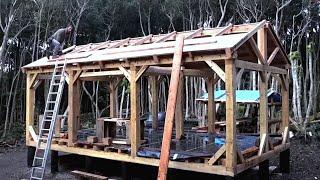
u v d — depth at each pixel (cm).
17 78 1764
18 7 1599
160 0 2000
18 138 1520
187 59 662
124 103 2081
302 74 1934
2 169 970
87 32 2042
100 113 2038
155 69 874
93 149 817
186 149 759
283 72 877
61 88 812
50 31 1772
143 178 836
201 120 1620
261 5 1853
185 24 2061
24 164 1034
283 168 904
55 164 903
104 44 1009
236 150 623
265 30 772
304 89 1867
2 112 1792
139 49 802
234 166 609
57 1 1739
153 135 982
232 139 609
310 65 1814
